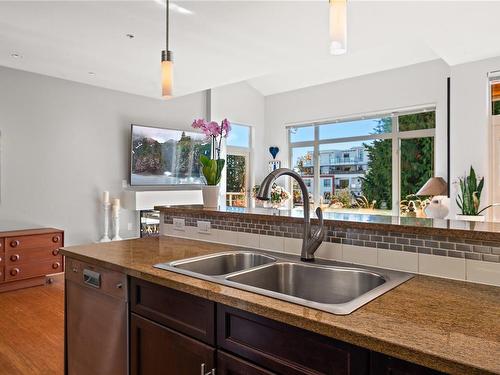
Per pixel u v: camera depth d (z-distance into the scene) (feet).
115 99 17.97
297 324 3.08
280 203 21.89
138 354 4.79
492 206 14.19
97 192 17.43
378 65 19.72
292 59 13.39
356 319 2.98
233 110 23.54
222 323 3.76
